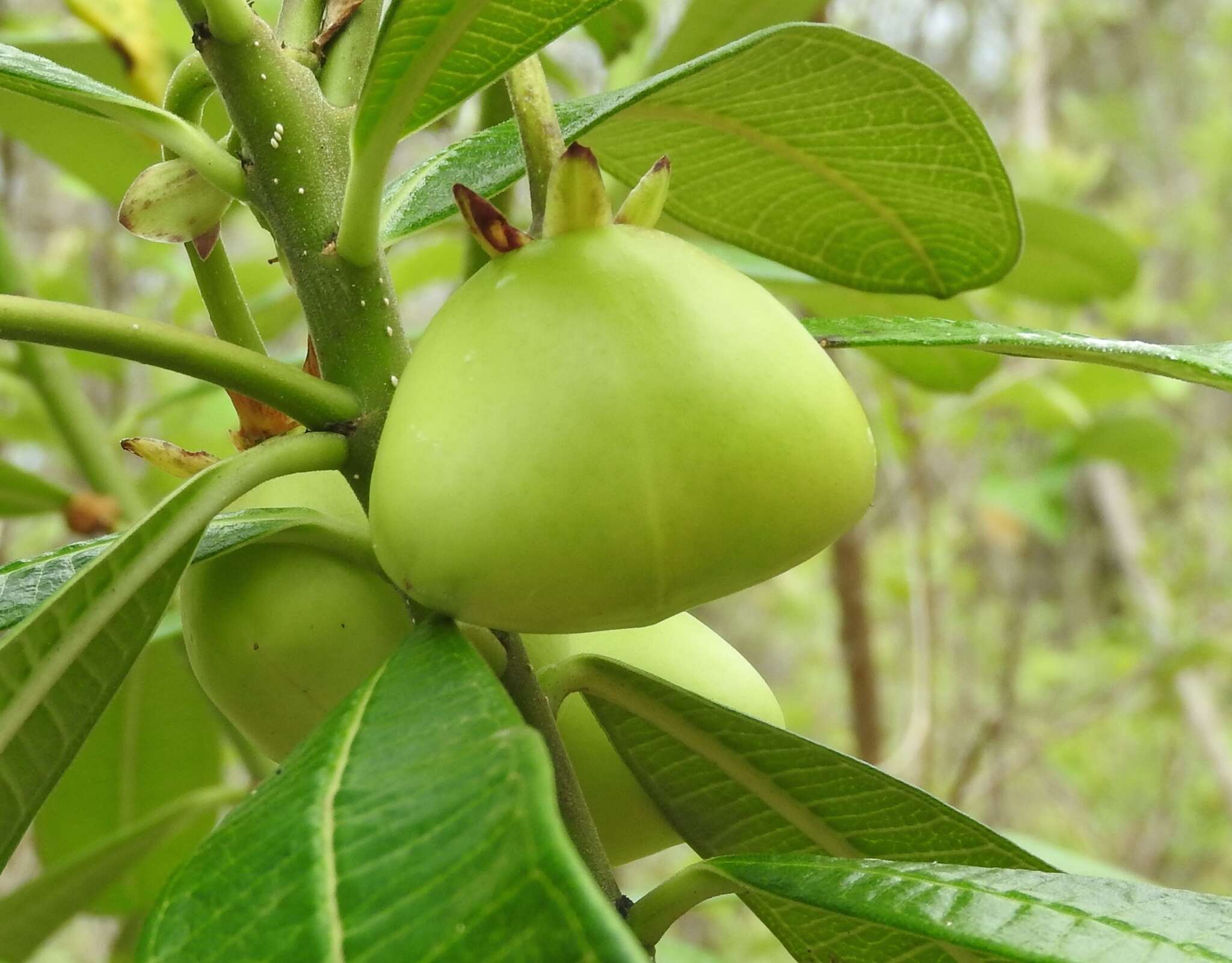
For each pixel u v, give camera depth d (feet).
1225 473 4.50
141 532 0.75
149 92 1.35
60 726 0.78
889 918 0.72
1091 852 4.25
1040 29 4.18
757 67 0.88
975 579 4.15
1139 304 2.99
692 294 0.73
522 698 0.81
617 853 0.95
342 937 0.60
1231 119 4.54
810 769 0.87
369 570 0.85
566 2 0.75
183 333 0.77
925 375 1.61
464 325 0.74
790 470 0.72
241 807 0.66
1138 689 3.69
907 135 0.93
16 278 1.49
